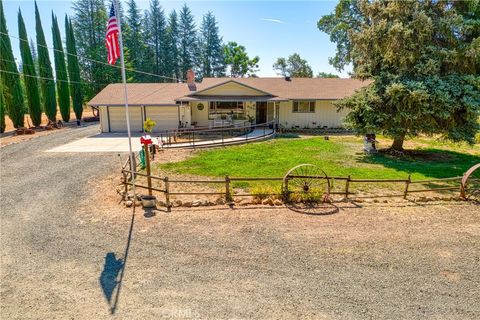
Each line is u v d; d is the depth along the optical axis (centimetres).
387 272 562
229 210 854
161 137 2025
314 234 711
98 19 5147
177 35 6575
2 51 2703
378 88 1480
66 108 3556
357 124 1580
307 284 526
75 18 5003
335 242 673
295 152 1672
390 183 1133
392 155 1606
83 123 3478
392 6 1370
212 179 1183
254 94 2436
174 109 2531
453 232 722
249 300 485
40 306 475
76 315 455
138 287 520
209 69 6912
